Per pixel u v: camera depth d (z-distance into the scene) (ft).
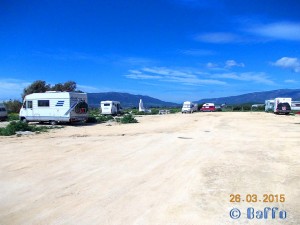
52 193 22.63
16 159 34.60
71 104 85.51
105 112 145.59
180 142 47.78
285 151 39.27
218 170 29.07
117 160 33.99
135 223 17.38
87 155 36.88
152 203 20.47
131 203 20.49
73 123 91.97
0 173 28.40
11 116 128.26
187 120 107.45
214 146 43.47
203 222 17.48
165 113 187.32
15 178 26.63
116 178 26.55
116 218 18.10
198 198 21.35
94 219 17.99
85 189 23.49
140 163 32.48
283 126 78.54
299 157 35.27
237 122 94.94
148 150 40.45
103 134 60.03
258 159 34.12
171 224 17.22
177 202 20.62
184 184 24.67
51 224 17.44
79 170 29.35
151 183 25.03
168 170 29.40
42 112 88.53
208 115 148.56
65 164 31.91
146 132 63.72
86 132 64.44
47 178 26.58
